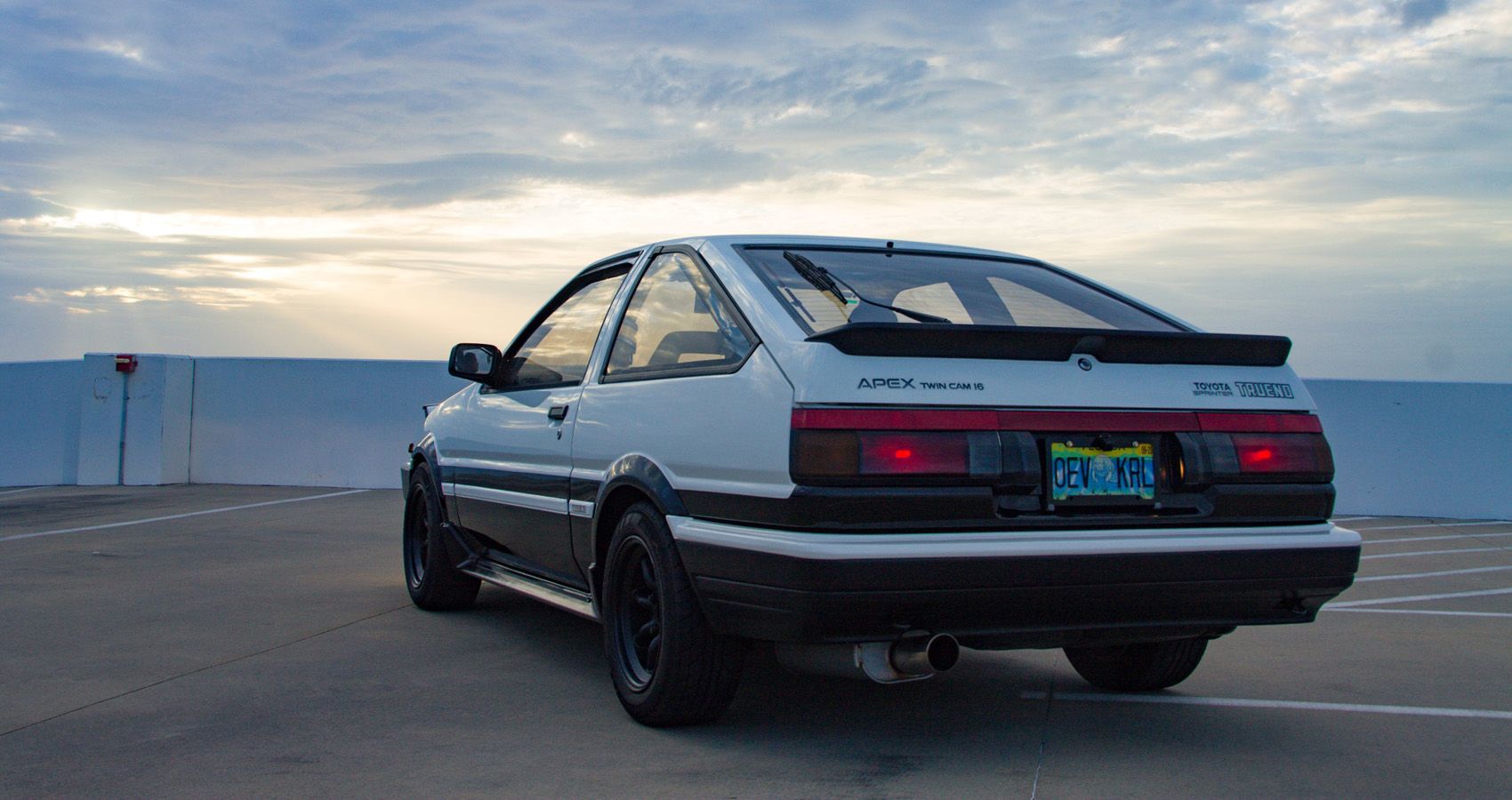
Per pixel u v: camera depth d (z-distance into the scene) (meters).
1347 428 11.59
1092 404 3.28
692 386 3.55
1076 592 3.12
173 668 4.49
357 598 6.04
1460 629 5.63
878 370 3.12
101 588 6.25
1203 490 3.38
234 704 3.97
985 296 3.91
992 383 3.20
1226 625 3.47
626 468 3.77
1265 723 3.83
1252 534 3.35
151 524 9.01
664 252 4.24
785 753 3.42
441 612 5.74
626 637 3.81
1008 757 3.40
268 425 12.30
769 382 3.21
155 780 3.16
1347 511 11.56
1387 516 11.47
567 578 4.53
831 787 3.10
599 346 4.35
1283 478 3.46
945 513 3.08
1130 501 3.30
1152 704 4.09
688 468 3.48
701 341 3.66
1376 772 3.27
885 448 3.04
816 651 3.24
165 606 5.75
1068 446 3.25
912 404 3.10
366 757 3.37
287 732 3.64
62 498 10.89
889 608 3.00
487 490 5.02
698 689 3.50
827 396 3.06
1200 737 3.65
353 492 11.51
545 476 4.45
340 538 8.29
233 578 6.61
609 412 4.01
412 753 3.42
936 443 3.08
